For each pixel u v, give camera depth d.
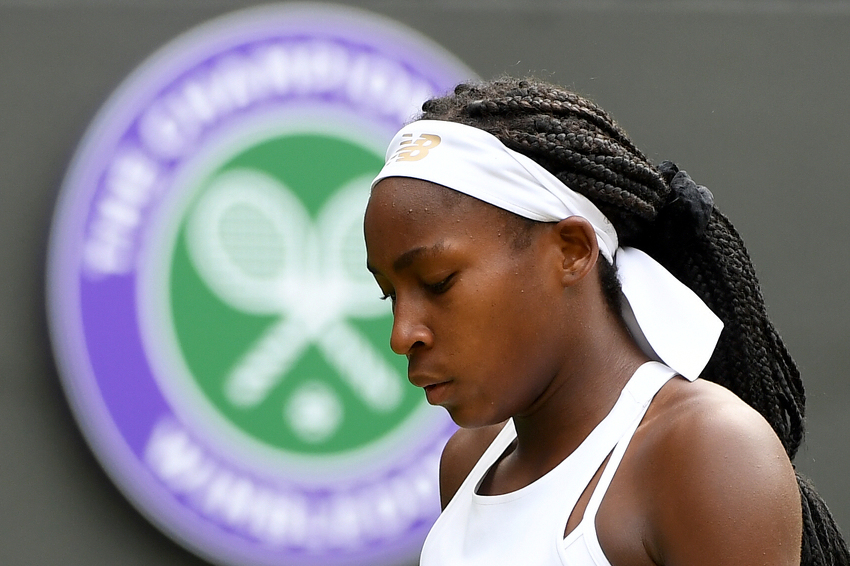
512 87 4.11
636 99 13.23
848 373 13.05
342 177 12.91
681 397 3.74
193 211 12.63
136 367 12.46
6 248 12.34
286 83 12.86
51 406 12.35
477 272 3.75
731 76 13.30
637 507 3.62
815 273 13.16
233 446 12.59
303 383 12.73
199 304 12.62
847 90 13.33
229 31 12.82
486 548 3.97
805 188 13.23
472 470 4.62
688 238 4.31
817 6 13.39
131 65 12.62
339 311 12.84
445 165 3.79
